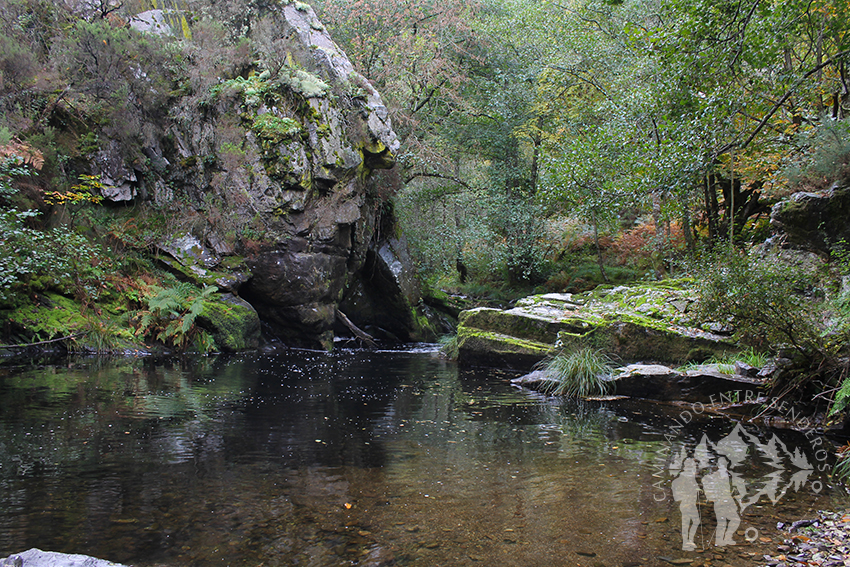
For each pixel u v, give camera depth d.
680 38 8.10
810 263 7.20
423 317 17.88
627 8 16.02
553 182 14.29
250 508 3.60
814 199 7.78
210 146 13.26
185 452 4.77
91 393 6.97
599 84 17.70
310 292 13.49
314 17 15.00
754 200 13.56
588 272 18.72
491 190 19.83
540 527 3.41
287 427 5.77
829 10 8.55
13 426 5.34
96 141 12.38
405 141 17.42
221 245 13.16
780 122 10.48
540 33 18.97
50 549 2.95
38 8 12.66
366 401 7.32
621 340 9.45
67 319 10.58
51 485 3.88
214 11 14.99
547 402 7.72
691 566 2.93
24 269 9.38
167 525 3.31
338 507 3.67
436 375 9.98
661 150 9.50
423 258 19.81
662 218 14.11
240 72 14.02
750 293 6.43
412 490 4.03
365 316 17.33
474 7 18.52
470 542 3.19
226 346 12.12
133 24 13.73
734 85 8.63
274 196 13.02
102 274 11.57
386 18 17.11
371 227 16.23
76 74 12.09
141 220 12.98
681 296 10.15
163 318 11.57
